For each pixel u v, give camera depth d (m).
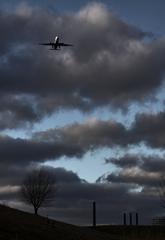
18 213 128.25
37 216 134.38
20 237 98.00
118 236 151.50
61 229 120.75
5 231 100.12
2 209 127.69
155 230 196.50
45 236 105.81
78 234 122.12
